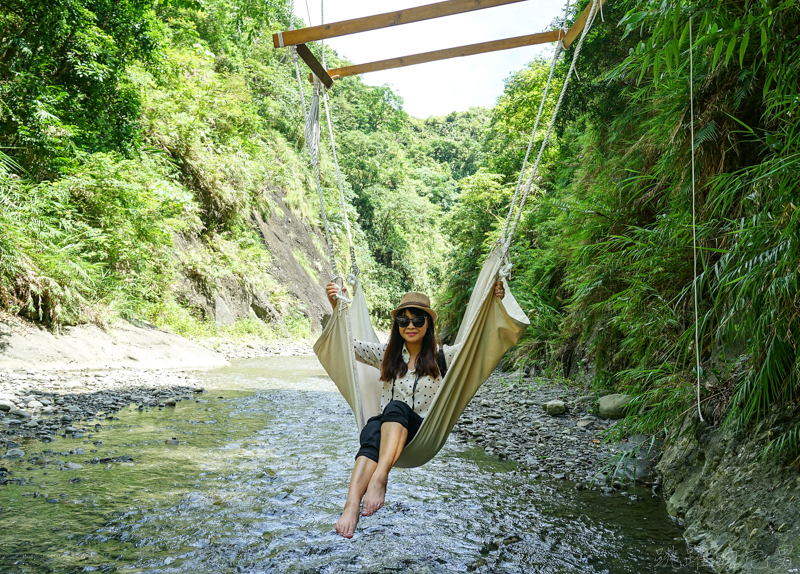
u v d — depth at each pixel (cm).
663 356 440
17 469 421
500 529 346
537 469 484
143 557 292
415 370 324
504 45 372
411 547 317
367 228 4438
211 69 2147
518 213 318
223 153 2062
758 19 275
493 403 814
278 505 377
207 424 618
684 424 425
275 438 570
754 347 305
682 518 360
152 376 920
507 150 1909
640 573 286
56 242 1012
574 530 345
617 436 486
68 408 633
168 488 401
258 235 2381
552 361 985
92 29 1141
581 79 762
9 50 1057
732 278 312
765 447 309
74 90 1132
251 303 2058
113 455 474
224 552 301
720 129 398
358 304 390
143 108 1614
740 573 271
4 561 279
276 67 3259
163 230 1330
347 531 253
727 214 404
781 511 281
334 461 490
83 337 991
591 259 600
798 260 265
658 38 303
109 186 1149
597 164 748
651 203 543
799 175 265
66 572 271
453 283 1747
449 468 488
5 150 1023
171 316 1476
